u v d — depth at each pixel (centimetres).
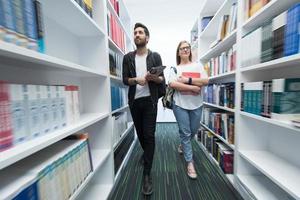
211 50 241
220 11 209
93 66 161
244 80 155
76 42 158
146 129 172
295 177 111
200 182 178
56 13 112
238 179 157
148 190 158
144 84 170
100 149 164
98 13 157
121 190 167
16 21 62
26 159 80
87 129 164
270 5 112
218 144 209
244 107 149
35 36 72
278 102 108
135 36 176
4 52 53
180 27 453
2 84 58
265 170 120
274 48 112
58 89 92
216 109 263
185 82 190
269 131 158
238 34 158
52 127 87
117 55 219
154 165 216
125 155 224
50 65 86
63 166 86
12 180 63
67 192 88
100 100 162
